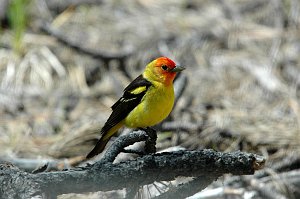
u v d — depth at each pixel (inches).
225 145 481.1
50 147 480.1
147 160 298.4
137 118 365.7
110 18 672.4
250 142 478.9
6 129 509.4
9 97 549.0
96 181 294.8
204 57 610.2
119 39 636.7
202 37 634.8
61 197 391.2
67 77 577.9
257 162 299.9
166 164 298.0
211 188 421.4
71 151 475.8
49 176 292.7
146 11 687.7
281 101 542.3
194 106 539.2
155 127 479.2
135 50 613.3
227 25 651.5
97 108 544.1
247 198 400.2
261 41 627.8
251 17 665.0
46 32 606.2
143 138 332.2
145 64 601.9
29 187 289.7
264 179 424.8
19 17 585.9
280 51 607.2
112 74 588.7
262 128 496.7
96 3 693.3
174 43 629.0
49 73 576.1
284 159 455.8
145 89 363.3
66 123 518.6
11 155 457.4
